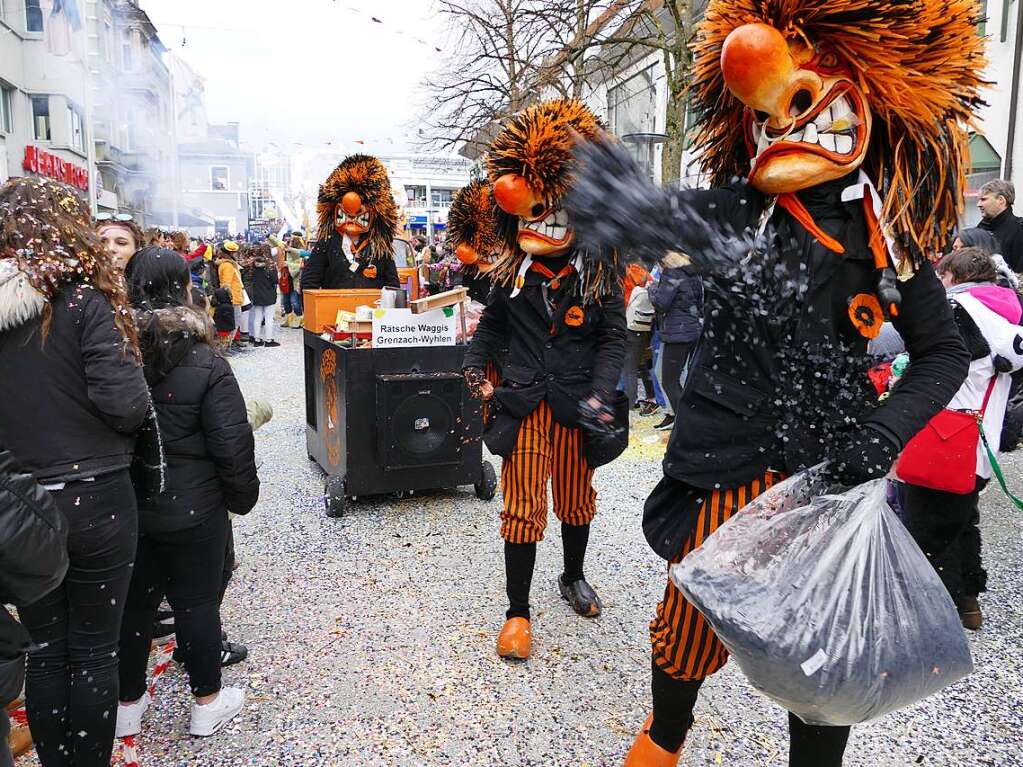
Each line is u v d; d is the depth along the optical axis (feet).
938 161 4.85
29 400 5.62
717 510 5.36
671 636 5.61
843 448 4.97
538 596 10.50
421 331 13.67
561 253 8.56
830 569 4.65
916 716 7.86
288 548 12.16
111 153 60.13
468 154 52.90
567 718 7.79
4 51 47.37
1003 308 8.91
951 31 4.74
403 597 10.46
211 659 7.39
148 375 6.82
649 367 21.97
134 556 6.25
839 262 4.94
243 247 37.65
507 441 8.77
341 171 17.39
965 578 9.49
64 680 6.03
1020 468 15.99
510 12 39.17
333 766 7.06
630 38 30.37
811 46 4.69
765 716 7.84
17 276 5.46
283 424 20.88
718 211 5.24
